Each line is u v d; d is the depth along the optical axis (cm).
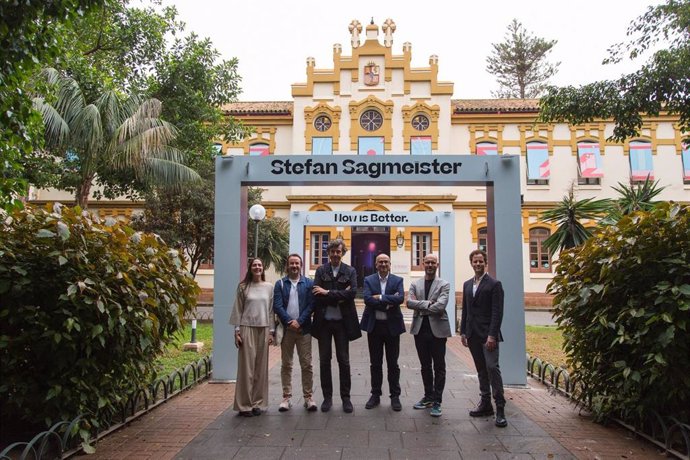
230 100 2000
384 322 661
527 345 1311
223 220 880
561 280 648
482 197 2684
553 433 562
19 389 496
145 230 1794
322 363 656
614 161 2691
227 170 887
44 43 532
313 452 499
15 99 543
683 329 480
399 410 651
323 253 2686
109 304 512
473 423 599
